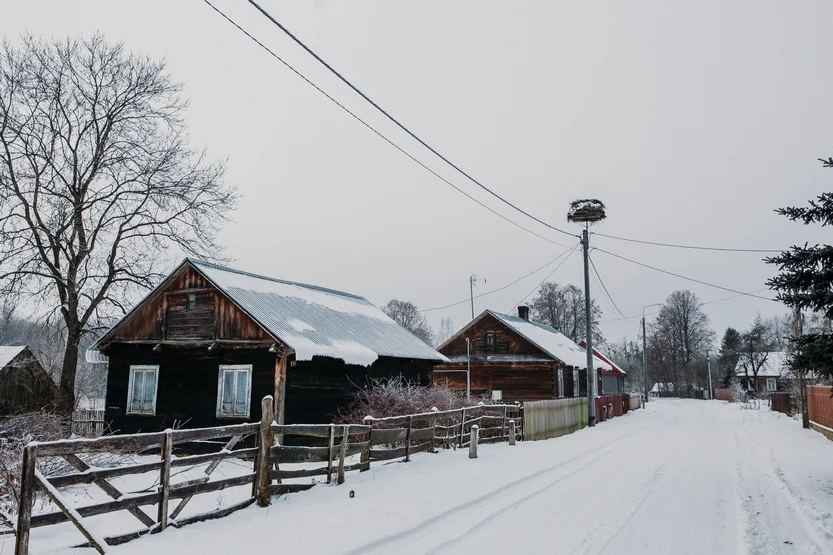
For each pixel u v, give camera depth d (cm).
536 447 1856
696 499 1078
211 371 1823
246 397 1745
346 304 2495
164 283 1903
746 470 1430
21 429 1234
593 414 2983
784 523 905
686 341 9231
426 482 1170
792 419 3186
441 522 884
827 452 1736
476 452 1527
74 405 2216
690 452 1806
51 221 2230
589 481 1257
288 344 1623
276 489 1003
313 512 912
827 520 905
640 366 10831
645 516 941
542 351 3584
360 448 1212
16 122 2172
